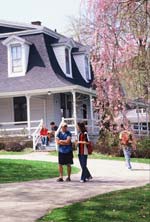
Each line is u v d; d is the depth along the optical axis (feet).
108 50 42.70
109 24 41.09
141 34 39.63
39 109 108.68
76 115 106.42
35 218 30.58
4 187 45.98
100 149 93.25
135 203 36.22
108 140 92.22
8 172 59.41
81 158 50.88
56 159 78.18
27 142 98.89
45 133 98.37
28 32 111.96
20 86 104.22
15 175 56.59
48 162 71.97
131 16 38.52
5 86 105.60
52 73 105.81
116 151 89.76
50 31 115.14
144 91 43.60
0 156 85.30
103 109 54.60
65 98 114.21
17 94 102.99
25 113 109.40
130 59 42.50
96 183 49.44
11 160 73.87
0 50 113.29
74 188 45.24
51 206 35.12
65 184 48.37
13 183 49.21
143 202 36.70
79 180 52.13
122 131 49.73
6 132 103.55
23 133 101.96
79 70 123.03
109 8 39.81
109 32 41.47
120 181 51.57
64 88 100.83
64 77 109.60
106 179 53.57
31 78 105.91
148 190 43.32
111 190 43.80
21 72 108.37
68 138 50.93
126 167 69.05
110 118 51.93
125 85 45.11
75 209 33.42
